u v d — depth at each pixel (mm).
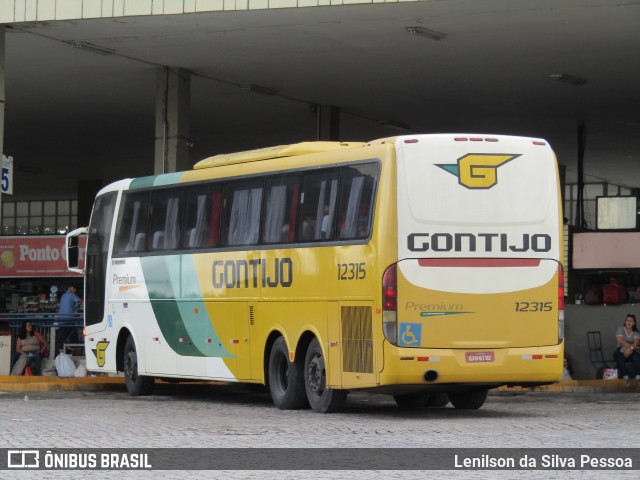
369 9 27250
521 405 21969
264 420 17938
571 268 34875
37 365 30062
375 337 17891
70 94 40750
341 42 31578
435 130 48438
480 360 18062
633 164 58375
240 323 21344
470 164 18266
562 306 18672
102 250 26062
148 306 24219
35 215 77750
